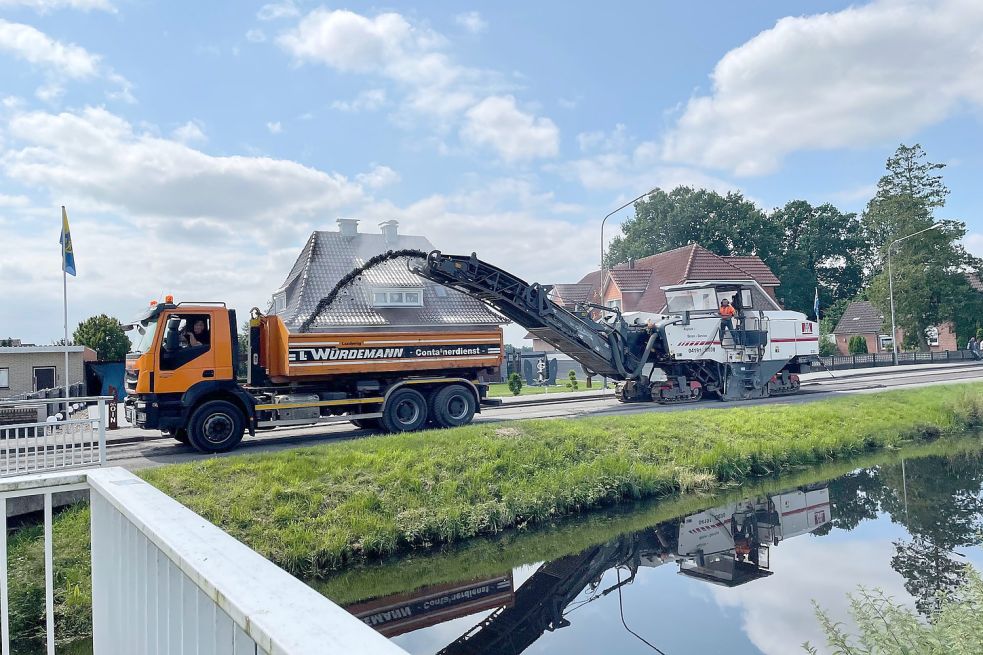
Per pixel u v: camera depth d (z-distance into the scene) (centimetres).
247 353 1395
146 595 197
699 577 851
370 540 912
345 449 1138
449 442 1215
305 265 2755
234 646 126
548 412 1855
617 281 4375
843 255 7094
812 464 1486
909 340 5153
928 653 440
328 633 100
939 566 842
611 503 1185
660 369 2030
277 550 865
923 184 5103
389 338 1420
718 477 1340
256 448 1336
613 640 677
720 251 6350
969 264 5056
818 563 874
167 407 1232
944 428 1809
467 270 1645
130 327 1317
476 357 1517
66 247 2166
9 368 2780
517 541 1007
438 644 693
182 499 914
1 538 257
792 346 2184
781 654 620
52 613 270
